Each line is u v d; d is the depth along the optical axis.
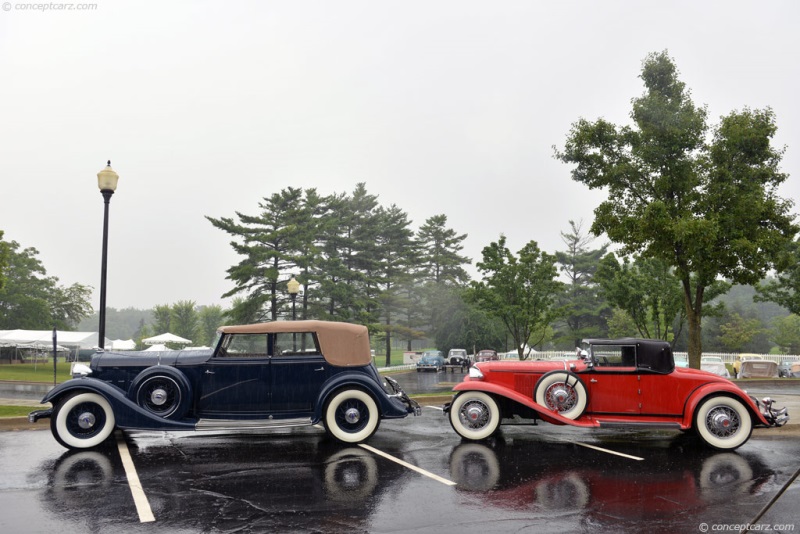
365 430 8.76
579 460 7.66
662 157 13.49
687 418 8.52
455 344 56.97
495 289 22.27
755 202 12.70
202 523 5.13
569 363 9.28
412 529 4.98
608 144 14.38
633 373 8.84
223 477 6.74
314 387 8.98
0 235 26.94
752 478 6.69
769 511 5.46
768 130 13.10
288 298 50.78
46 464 7.43
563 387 8.87
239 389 8.91
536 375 9.17
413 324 70.88
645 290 20.34
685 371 8.80
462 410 9.10
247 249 47.25
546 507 5.61
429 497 5.93
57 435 8.34
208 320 91.19
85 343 43.47
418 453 8.09
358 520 5.21
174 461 7.60
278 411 8.95
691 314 13.95
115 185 12.23
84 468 7.20
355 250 65.31
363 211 71.31
